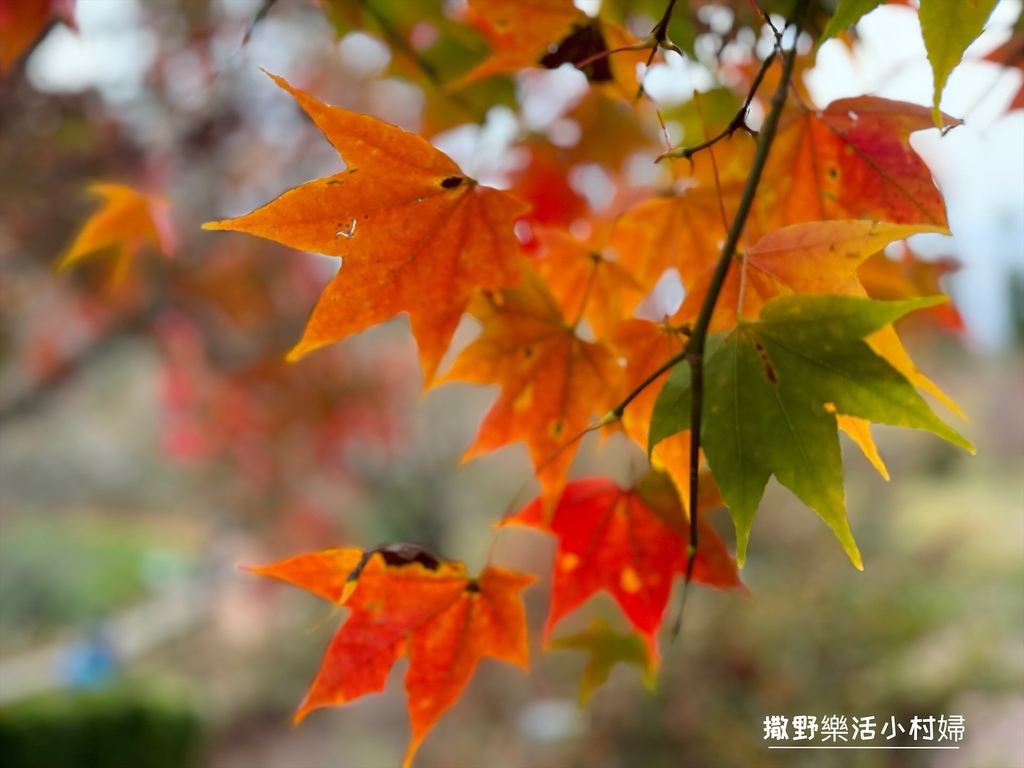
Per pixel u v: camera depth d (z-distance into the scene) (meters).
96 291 4.62
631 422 0.79
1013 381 7.62
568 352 0.92
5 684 8.19
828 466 0.56
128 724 4.94
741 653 3.80
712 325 0.69
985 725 3.38
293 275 5.04
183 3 3.39
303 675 8.55
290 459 5.88
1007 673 3.42
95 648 7.67
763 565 4.25
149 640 9.20
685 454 0.72
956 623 3.77
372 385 5.75
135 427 12.06
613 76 0.88
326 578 0.80
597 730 4.05
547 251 1.01
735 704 3.77
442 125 1.40
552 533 0.93
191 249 4.62
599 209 1.42
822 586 3.93
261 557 7.65
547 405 0.93
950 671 3.42
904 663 3.54
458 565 0.82
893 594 3.97
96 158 3.59
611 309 1.02
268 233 0.66
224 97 3.37
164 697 5.43
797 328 0.57
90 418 11.99
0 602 10.68
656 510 0.92
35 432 12.30
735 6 1.03
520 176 1.41
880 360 0.54
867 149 0.79
